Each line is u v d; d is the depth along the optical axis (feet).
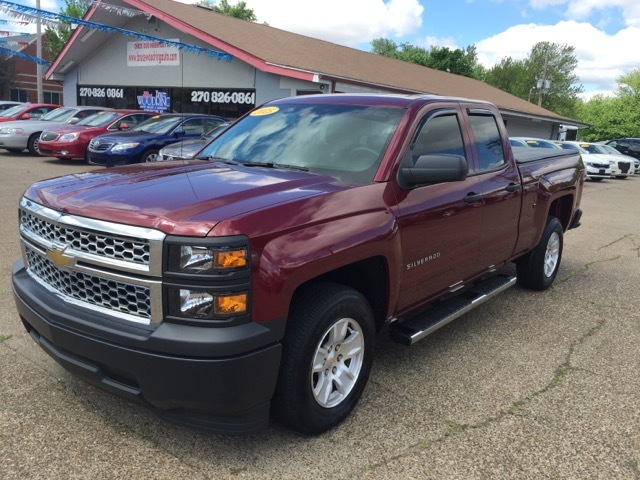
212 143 14.34
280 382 9.11
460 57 158.81
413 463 9.38
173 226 8.08
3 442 9.44
